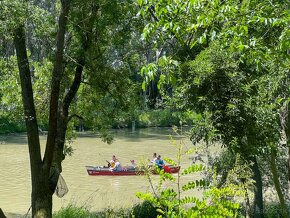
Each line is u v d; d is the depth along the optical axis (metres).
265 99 8.67
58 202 19.97
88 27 12.71
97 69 13.90
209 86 8.80
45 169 11.57
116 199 20.69
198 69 8.59
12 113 14.77
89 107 15.66
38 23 11.77
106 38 13.86
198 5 5.26
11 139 40.88
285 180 13.66
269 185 14.25
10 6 10.15
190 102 9.04
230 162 11.11
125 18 13.57
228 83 8.64
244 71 9.12
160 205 3.87
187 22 5.63
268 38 6.07
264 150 9.55
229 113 8.54
